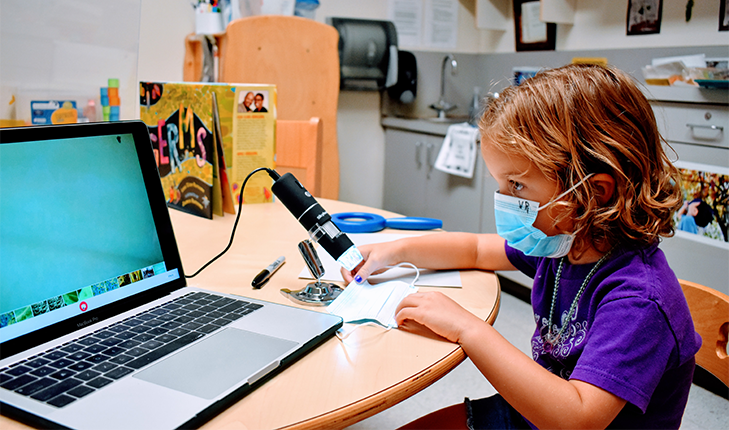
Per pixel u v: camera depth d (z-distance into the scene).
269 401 0.50
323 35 2.35
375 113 3.29
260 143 1.26
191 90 1.17
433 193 2.95
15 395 0.47
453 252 0.90
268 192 1.31
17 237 0.57
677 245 1.92
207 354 0.55
